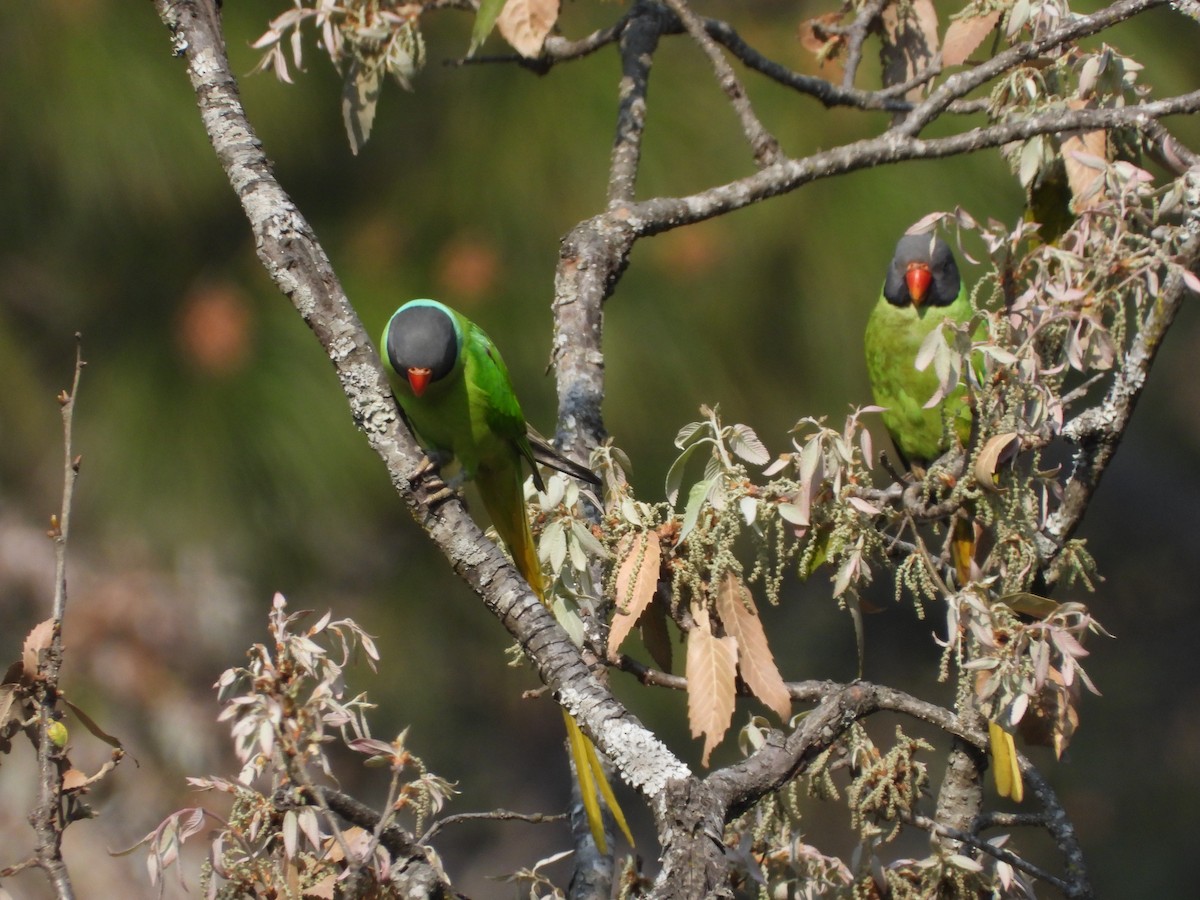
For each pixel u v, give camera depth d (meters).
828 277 9.65
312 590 12.45
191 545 10.08
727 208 6.44
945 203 9.25
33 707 4.46
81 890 10.60
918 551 4.90
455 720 15.16
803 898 4.83
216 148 4.54
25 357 10.38
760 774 4.16
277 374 9.76
